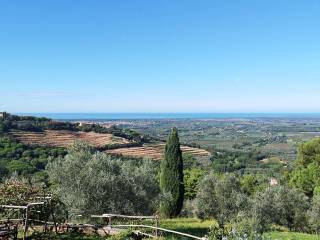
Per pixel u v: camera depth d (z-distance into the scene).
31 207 19.61
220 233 16.33
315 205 38.06
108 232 21.94
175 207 41.94
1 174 55.34
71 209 24.62
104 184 25.69
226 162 134.88
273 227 36.16
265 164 142.50
